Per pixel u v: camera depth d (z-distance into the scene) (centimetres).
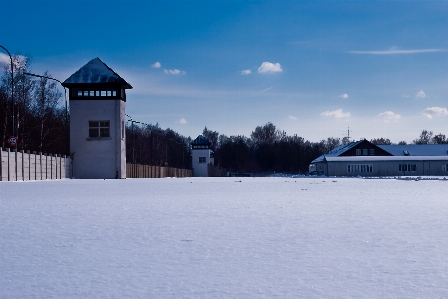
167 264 487
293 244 598
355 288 390
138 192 1902
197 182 3572
